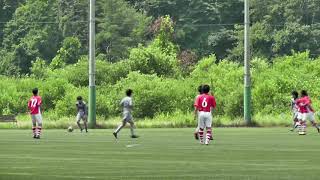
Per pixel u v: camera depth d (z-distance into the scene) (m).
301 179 51.16
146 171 57.22
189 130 133.88
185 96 186.25
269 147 86.12
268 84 184.88
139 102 181.38
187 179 51.50
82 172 56.53
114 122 150.25
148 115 181.88
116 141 98.75
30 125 146.38
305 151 79.31
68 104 185.50
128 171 57.38
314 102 180.25
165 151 79.62
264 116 167.62
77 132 126.88
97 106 181.75
